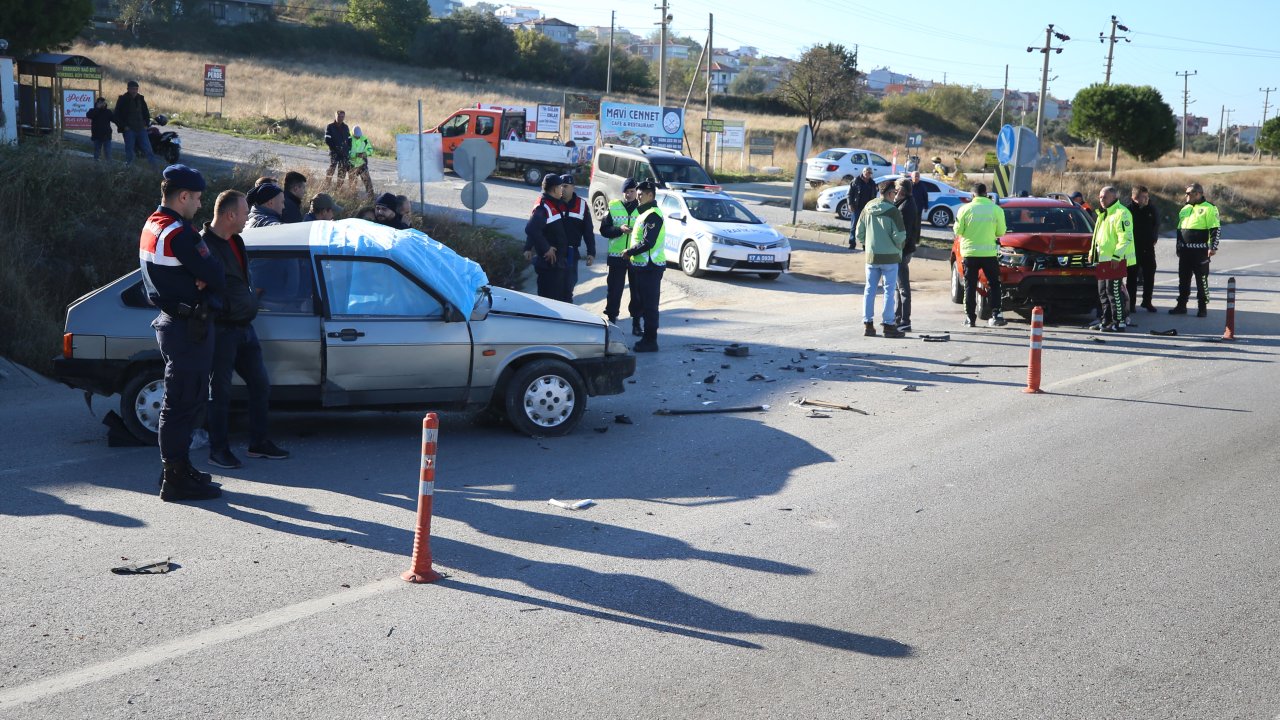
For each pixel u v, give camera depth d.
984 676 4.38
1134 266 15.79
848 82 60.44
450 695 4.13
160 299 6.33
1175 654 4.61
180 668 4.30
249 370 7.43
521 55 85.19
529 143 34.28
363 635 4.67
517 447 8.12
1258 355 12.41
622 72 88.62
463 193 17.22
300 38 80.12
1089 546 5.98
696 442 8.32
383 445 8.12
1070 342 13.27
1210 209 15.38
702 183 24.00
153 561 5.50
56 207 13.74
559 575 5.45
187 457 6.54
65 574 5.29
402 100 57.84
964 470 7.55
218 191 16.62
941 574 5.54
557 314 8.62
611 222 13.09
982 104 92.69
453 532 6.10
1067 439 8.45
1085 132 51.38
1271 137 81.81
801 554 5.81
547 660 4.46
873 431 8.71
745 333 13.97
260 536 5.95
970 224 14.09
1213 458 7.90
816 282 19.62
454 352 8.07
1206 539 6.11
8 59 20.80
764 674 4.37
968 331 14.12
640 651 4.57
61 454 7.64
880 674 4.39
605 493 6.94
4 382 10.27
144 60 60.41
